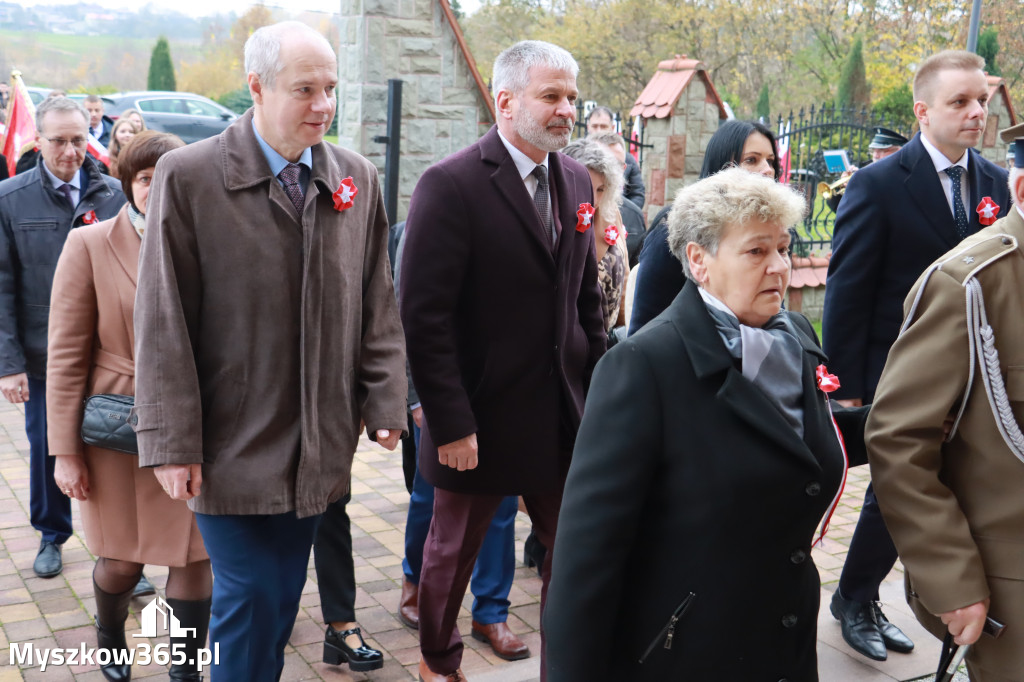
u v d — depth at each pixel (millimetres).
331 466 2643
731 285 1847
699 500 1797
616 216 3729
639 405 1817
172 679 3078
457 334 2967
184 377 2443
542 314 2959
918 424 2092
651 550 1861
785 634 1859
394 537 4680
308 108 2445
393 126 7895
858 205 3416
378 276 2811
